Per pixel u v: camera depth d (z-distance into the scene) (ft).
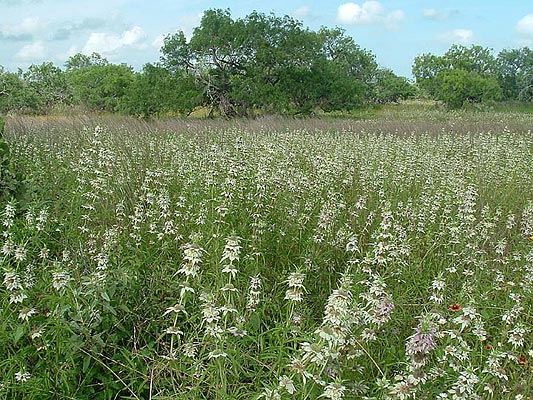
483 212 23.22
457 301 15.83
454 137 50.11
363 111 145.38
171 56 108.68
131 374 12.86
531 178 33.09
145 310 14.84
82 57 268.00
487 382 11.53
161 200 20.11
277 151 32.48
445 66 260.21
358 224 21.72
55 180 26.27
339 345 10.97
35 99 126.00
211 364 11.98
